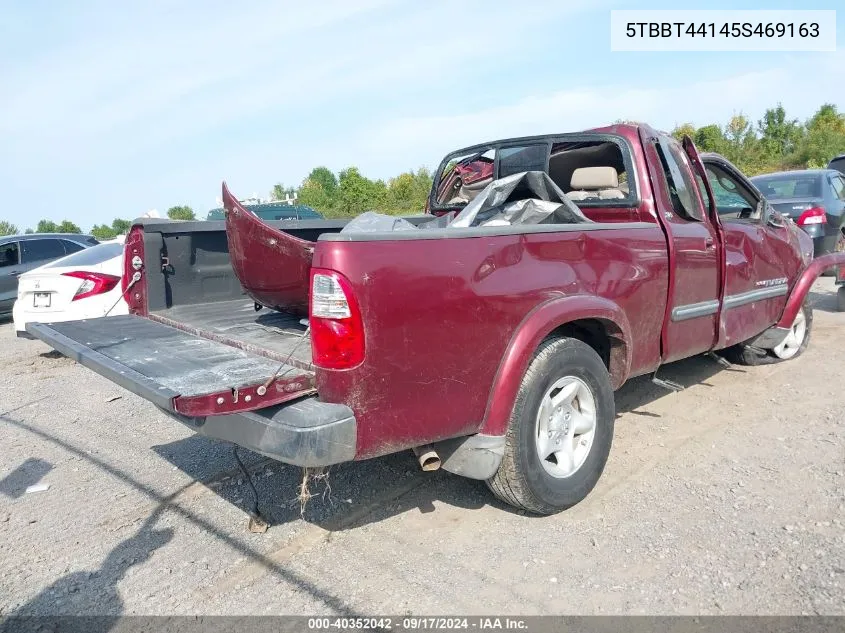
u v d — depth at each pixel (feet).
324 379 8.82
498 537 10.85
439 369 9.48
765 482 12.19
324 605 9.29
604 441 11.98
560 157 15.55
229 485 13.37
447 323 9.46
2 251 38.91
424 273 9.18
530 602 9.11
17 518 12.31
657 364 13.66
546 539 10.71
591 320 12.15
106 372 9.82
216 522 11.84
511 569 9.92
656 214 13.35
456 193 18.12
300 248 10.48
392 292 8.87
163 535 11.46
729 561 9.76
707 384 18.29
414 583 9.69
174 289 14.34
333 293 8.57
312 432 8.39
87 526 11.91
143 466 14.60
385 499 12.38
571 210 12.63
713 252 14.80
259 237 10.62
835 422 14.94
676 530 10.71
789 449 13.61
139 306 14.10
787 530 10.48
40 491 13.50
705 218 14.79
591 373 11.62
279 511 12.14
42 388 21.94
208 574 10.19
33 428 17.53
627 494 12.06
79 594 9.80
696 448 13.94
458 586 9.57
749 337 17.35
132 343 11.51
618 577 9.55
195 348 11.10
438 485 12.85
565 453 11.48
